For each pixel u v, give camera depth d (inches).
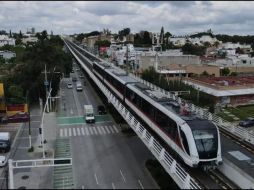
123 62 5344.5
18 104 2566.4
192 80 3572.8
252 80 3661.4
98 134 2012.8
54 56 3508.9
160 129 1441.9
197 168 1202.6
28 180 1352.1
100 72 3351.4
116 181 1317.7
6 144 1736.0
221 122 1706.4
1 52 5782.5
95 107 2753.4
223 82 3376.0
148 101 1653.5
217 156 1143.0
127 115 1633.9
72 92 3459.6
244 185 1031.6
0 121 2322.8
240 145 1417.3
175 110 1387.8
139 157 1588.3
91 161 1550.2
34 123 2311.8
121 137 1935.3
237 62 4891.7
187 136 1157.7
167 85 2913.4
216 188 1051.3
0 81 2861.7
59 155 1648.6
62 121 2346.2
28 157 1652.3
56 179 1354.6
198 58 4611.2
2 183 1371.8
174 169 1024.2
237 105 3085.6
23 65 3248.0
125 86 2181.3
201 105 2714.1
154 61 4256.9
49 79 2869.1
